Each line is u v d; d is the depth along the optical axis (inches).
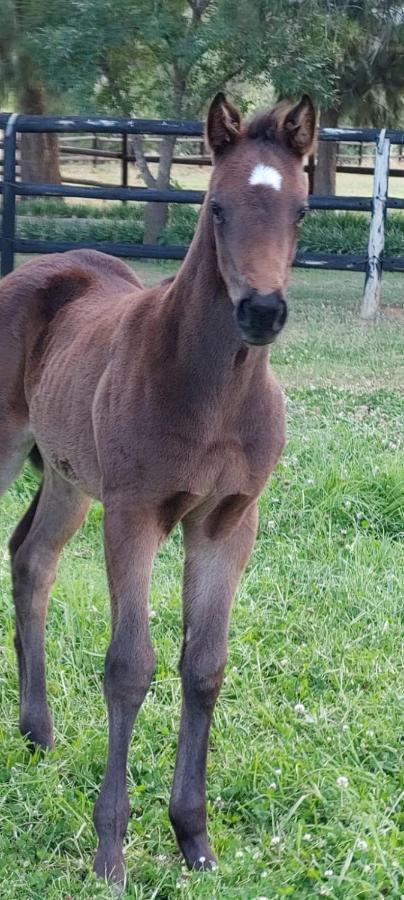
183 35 479.2
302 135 112.9
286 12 484.7
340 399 277.6
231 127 113.7
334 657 164.7
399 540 207.3
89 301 152.1
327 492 216.4
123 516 121.3
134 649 119.1
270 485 217.8
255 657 162.4
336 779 133.0
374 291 389.7
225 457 120.0
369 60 576.4
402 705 150.6
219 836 126.3
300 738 142.9
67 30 457.7
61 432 141.4
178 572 191.0
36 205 641.0
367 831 124.6
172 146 531.8
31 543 152.9
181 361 117.4
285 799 130.7
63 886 114.6
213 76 506.3
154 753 142.4
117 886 115.1
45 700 147.0
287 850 121.6
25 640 148.7
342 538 203.9
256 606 176.6
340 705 151.3
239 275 106.5
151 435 118.5
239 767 136.7
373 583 185.2
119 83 511.5
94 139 802.2
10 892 113.1
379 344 346.3
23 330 155.8
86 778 135.3
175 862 123.3
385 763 139.3
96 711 150.3
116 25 459.5
